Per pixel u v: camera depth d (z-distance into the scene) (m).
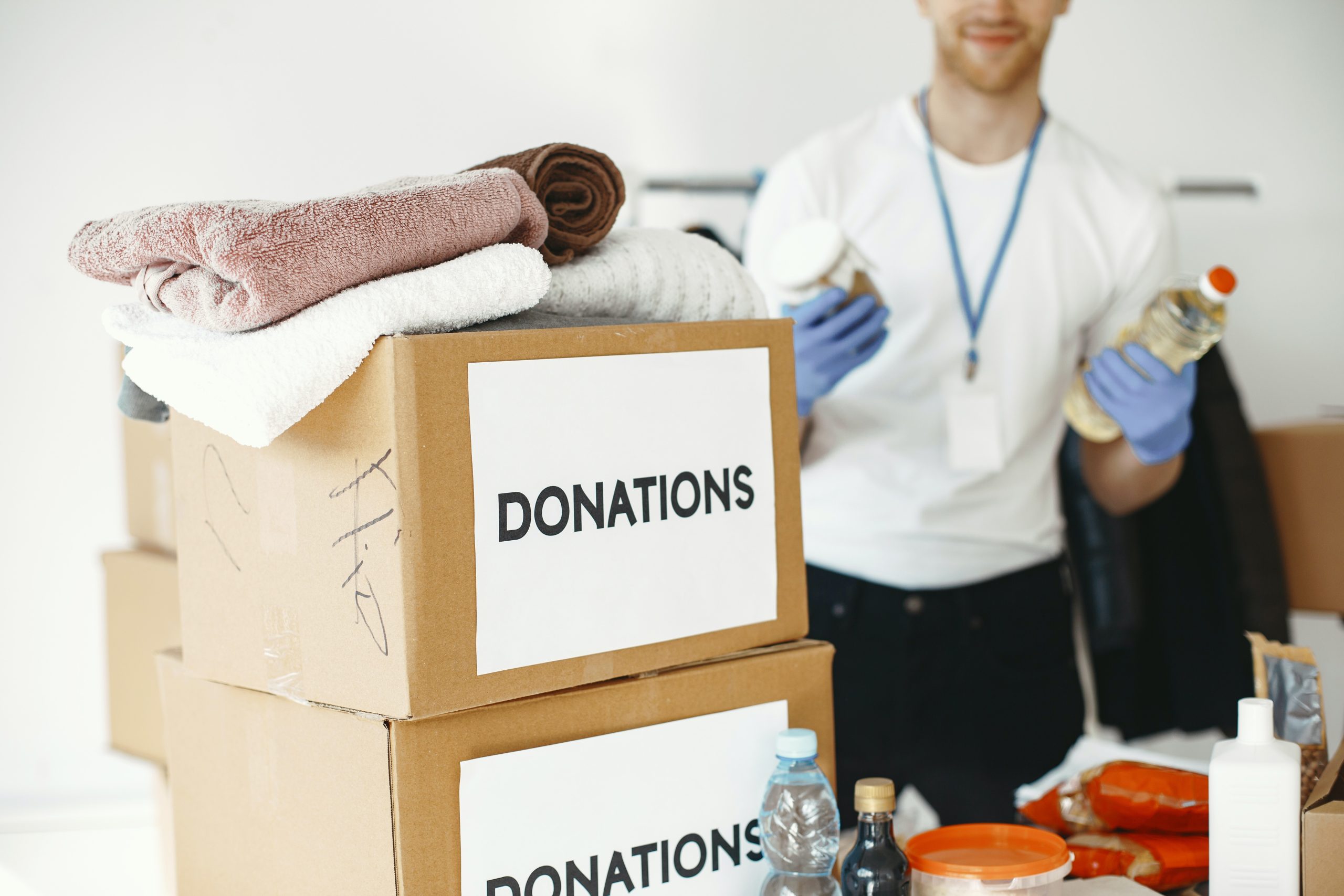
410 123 2.13
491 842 0.67
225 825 0.80
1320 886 0.70
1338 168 2.50
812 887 0.73
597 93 2.20
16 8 1.98
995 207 1.62
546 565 0.68
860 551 1.59
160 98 2.04
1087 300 1.65
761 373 0.79
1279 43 2.46
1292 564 1.77
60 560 2.12
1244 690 1.76
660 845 0.74
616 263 0.79
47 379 2.08
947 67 1.58
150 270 0.66
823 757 0.82
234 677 0.76
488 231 0.68
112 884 2.09
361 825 0.67
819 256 1.24
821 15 2.27
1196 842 0.85
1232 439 1.74
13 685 2.11
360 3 2.08
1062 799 0.93
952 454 1.52
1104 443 1.67
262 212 0.61
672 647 0.74
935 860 0.73
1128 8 2.38
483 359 0.64
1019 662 1.61
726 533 0.77
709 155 2.25
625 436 0.71
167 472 1.35
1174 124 2.44
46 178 2.03
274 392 0.60
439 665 0.63
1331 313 2.53
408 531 0.62
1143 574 1.85
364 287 0.63
